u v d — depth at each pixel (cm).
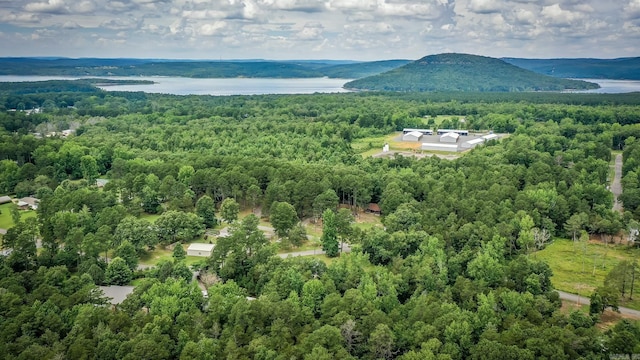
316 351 10900
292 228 19675
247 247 17188
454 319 12025
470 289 13900
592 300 13662
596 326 13175
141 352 11031
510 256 17788
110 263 15950
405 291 14862
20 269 16150
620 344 10988
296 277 14625
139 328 12000
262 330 12438
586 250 18575
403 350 11900
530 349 10894
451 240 17712
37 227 19375
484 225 17912
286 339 12025
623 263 15088
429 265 15488
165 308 12825
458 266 15762
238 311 12456
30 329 12062
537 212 19675
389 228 19062
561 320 12531
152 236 18400
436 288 14675
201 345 11269
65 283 14262
